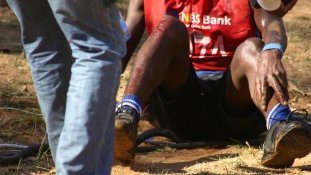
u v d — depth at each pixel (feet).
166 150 34.22
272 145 28.14
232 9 35.65
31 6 22.57
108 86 20.62
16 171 29.68
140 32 38.81
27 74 52.80
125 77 52.31
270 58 29.86
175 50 31.71
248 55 30.81
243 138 35.94
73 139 20.13
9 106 43.27
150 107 37.52
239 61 31.14
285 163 29.37
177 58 32.07
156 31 31.71
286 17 83.71
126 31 34.04
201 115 35.01
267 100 29.19
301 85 52.24
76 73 20.59
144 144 36.24
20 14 22.76
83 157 20.21
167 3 36.42
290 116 28.35
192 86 33.78
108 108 20.79
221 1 35.88
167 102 34.17
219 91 34.12
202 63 36.47
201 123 35.53
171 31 31.53
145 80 30.50
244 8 35.42
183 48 32.01
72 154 20.11
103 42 20.83
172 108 34.19
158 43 31.19
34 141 36.47
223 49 36.09
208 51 36.14
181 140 35.70
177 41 31.53
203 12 35.96
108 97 20.70
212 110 35.12
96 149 20.54
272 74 29.30
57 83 23.18
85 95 20.24
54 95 23.18
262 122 34.96
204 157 32.53
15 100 44.73
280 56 30.22
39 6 22.62
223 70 36.35
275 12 29.48
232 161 30.83
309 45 67.31
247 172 29.04
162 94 34.30
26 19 22.79
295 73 56.18
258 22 34.04
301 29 76.02
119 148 28.84
